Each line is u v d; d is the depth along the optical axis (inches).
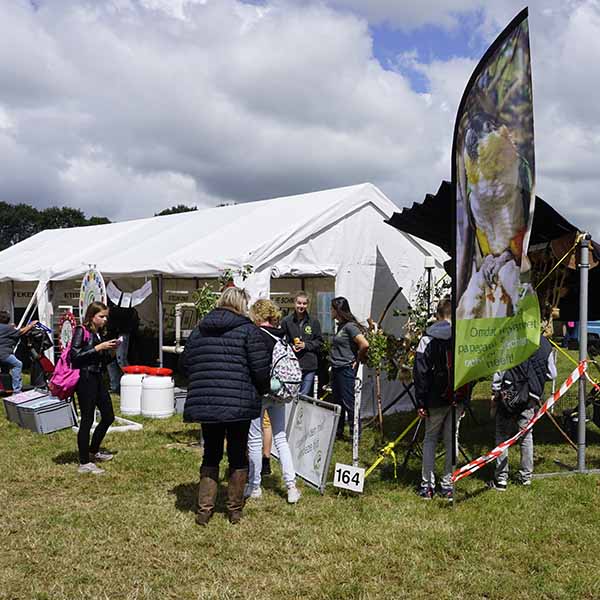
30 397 348.5
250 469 226.2
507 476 242.1
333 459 277.6
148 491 233.3
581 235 265.7
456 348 207.8
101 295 356.5
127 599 155.0
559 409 395.2
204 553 181.2
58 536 191.3
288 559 178.1
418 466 269.1
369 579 166.4
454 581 165.0
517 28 212.8
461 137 204.2
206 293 310.8
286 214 402.9
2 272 576.7
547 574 169.5
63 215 3474.4
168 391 371.6
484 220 213.8
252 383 197.9
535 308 234.8
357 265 382.0
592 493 235.1
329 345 319.9
